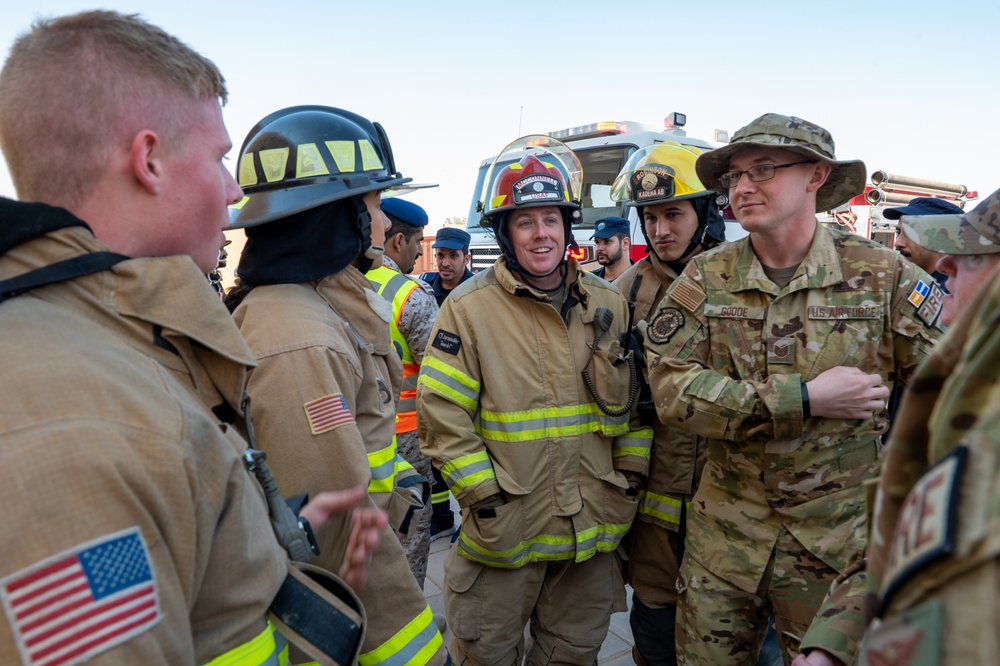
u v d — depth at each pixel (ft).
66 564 1.77
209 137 2.95
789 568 5.74
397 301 9.36
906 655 1.31
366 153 5.16
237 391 2.94
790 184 5.65
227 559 2.43
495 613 6.71
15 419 1.86
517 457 6.58
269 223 4.68
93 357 2.15
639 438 7.17
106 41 2.58
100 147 2.57
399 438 9.56
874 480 2.34
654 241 8.27
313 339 4.28
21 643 1.71
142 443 2.03
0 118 2.57
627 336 7.13
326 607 2.92
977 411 1.38
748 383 5.69
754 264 6.04
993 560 1.18
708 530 6.24
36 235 2.33
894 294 5.61
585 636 7.13
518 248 6.87
